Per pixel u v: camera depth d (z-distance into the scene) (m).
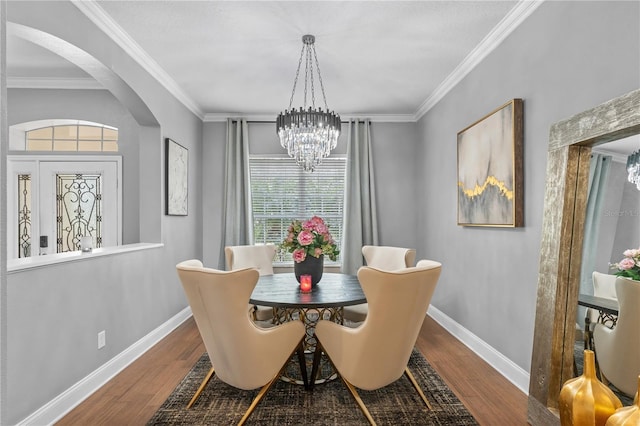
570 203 2.01
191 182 4.59
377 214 5.04
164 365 2.97
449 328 3.84
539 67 2.40
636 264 1.65
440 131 4.14
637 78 1.70
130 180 4.12
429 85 3.93
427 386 2.60
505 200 2.73
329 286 2.89
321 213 5.11
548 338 2.06
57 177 4.14
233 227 4.91
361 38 2.92
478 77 3.22
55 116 4.06
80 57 2.55
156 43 2.99
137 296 3.21
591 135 1.84
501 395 2.47
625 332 1.73
